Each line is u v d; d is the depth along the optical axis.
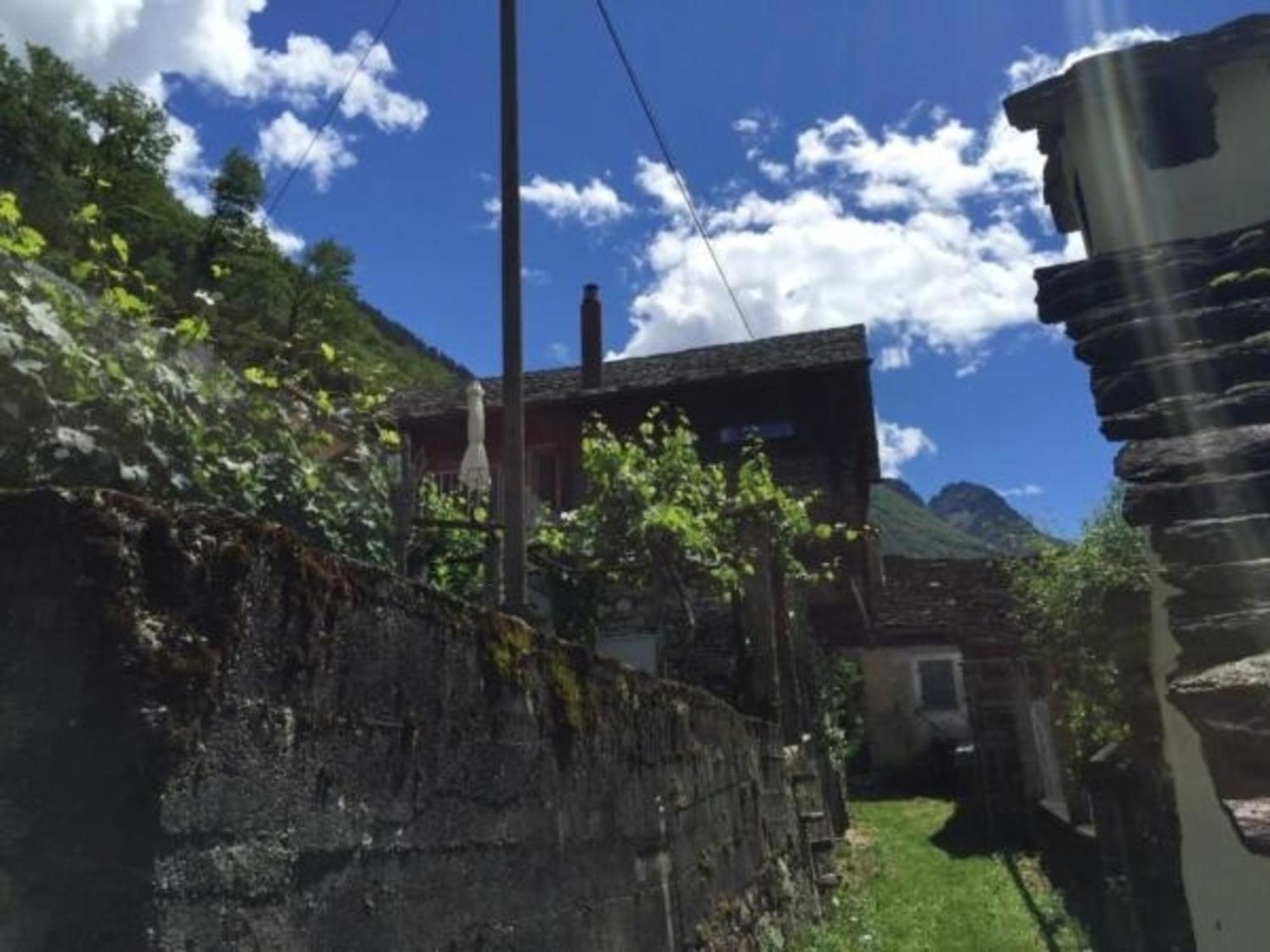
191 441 2.87
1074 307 4.33
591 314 19.64
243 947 1.78
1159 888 5.09
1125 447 3.50
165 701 1.65
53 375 2.52
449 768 2.62
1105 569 8.84
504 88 6.27
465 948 2.62
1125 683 3.83
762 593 9.18
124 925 1.57
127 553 1.68
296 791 1.97
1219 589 2.82
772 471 17.69
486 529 5.39
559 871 3.33
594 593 8.17
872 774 23.47
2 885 1.56
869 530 17.11
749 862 6.64
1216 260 4.25
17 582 1.66
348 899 2.12
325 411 3.93
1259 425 3.37
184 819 1.67
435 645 2.59
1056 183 5.49
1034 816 12.91
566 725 3.50
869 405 18.39
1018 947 8.05
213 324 3.63
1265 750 2.21
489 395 19.31
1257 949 3.02
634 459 8.38
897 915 9.30
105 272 3.35
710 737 5.96
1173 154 4.80
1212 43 4.74
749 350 19.27
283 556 1.97
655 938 4.32
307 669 2.02
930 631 23.27
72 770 1.60
